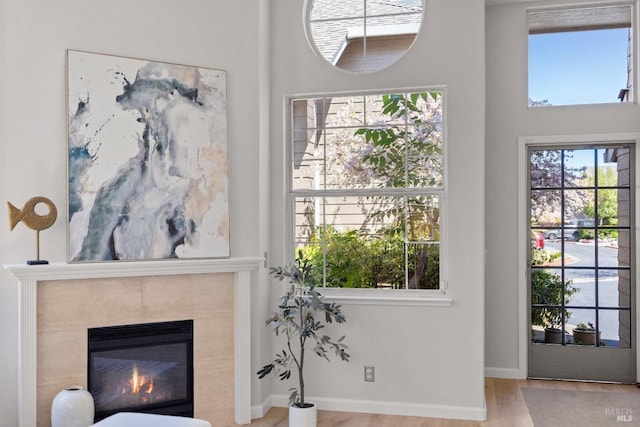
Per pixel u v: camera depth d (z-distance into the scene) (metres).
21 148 3.71
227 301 4.18
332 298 4.43
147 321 3.93
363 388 4.41
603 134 5.18
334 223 4.59
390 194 4.46
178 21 4.12
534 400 4.68
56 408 3.45
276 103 4.57
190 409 4.05
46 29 3.77
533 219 5.41
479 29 4.26
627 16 5.29
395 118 4.48
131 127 3.92
